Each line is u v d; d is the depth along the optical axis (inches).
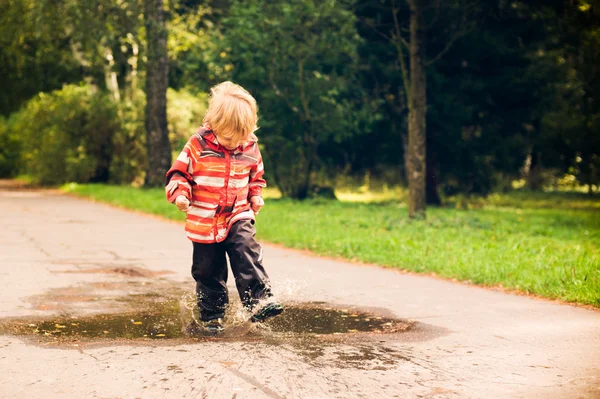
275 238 478.0
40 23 979.3
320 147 1166.3
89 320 221.0
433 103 900.0
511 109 937.5
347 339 197.9
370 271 345.1
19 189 1171.9
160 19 1009.5
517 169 1011.9
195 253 205.8
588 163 1139.3
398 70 925.8
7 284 289.3
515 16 911.7
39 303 249.0
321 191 1004.6
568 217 760.3
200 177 197.0
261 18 893.2
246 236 198.7
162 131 1046.4
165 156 1049.5
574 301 262.8
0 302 249.3
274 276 326.6
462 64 930.1
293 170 989.2
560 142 1071.0
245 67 944.9
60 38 1267.2
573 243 475.8
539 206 1004.6
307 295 274.1
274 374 161.0
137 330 206.7
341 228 527.2
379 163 1251.2
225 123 191.8
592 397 147.6
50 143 1219.2
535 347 191.0
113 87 1296.8
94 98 1198.3
